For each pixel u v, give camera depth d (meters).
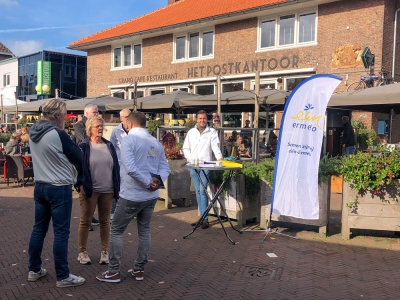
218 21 18.48
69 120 18.31
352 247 5.66
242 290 4.22
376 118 14.58
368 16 14.55
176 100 13.36
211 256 5.27
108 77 24.42
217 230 6.50
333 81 5.57
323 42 15.65
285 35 16.89
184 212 7.79
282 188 5.91
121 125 6.50
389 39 14.75
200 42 19.83
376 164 5.59
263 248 5.59
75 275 4.49
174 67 20.88
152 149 4.27
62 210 4.12
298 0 15.44
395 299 4.05
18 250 5.43
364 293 4.18
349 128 11.52
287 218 6.29
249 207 6.82
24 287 4.21
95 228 6.49
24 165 11.12
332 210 8.06
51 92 32.47
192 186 9.02
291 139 5.82
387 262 5.08
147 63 22.22
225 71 18.75
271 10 16.61
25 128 14.97
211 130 6.70
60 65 33.03
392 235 6.24
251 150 9.72
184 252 5.42
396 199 5.68
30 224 6.79
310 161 5.72
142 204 4.20
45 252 5.35
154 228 6.61
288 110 5.82
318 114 5.63
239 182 6.66
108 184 4.78
